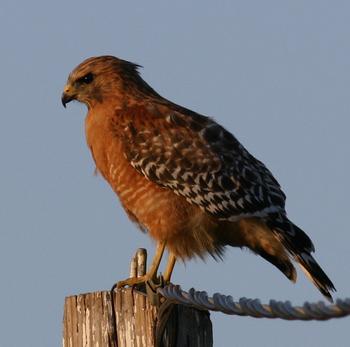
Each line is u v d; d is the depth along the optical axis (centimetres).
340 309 585
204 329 903
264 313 658
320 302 603
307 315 611
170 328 884
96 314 898
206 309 831
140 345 883
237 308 707
